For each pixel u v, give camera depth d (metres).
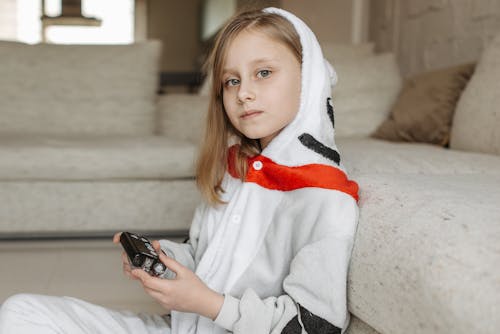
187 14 7.59
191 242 1.11
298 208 0.89
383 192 0.91
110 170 2.07
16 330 0.82
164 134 2.61
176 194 2.17
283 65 0.95
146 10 7.49
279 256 0.89
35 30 6.80
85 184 2.11
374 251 0.80
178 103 2.62
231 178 1.06
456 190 0.88
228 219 0.98
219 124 1.07
